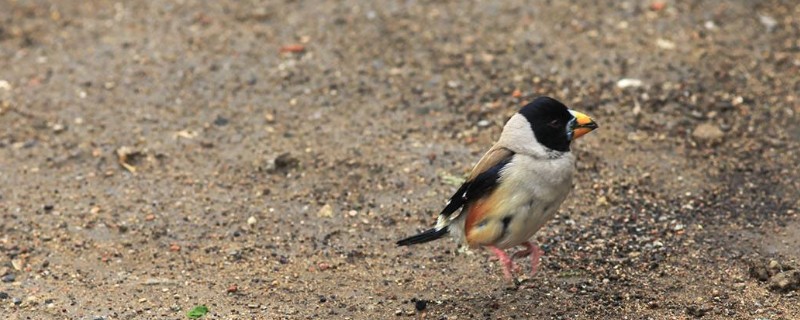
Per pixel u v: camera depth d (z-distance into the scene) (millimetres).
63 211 12125
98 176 12859
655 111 13836
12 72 15312
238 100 14492
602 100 14055
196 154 13289
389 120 13891
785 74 14547
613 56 15062
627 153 12969
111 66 15414
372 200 12211
